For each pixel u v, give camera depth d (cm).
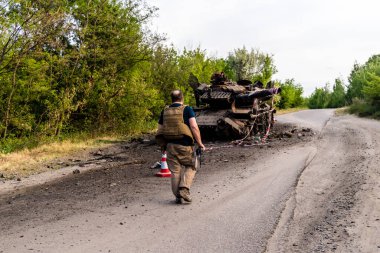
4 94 1471
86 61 1728
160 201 626
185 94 2366
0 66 1384
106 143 1512
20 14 1365
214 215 542
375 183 676
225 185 728
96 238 461
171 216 542
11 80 1432
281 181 739
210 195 656
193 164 613
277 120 2619
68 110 1571
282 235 458
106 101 1766
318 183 709
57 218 549
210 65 2616
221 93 1619
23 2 1345
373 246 414
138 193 688
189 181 608
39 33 1393
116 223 516
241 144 1369
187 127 603
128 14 1833
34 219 548
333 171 805
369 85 2891
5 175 920
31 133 1526
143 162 1064
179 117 600
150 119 2305
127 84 1847
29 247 438
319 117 2841
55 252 420
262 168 884
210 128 1502
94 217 546
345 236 445
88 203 629
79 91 1678
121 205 607
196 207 585
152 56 2002
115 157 1170
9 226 520
